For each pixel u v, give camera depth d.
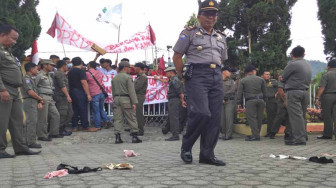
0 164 4.14
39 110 7.20
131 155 4.72
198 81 3.72
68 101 8.10
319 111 9.20
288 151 5.32
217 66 3.83
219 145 6.40
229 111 7.79
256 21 11.87
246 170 3.49
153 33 11.70
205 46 3.78
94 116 9.07
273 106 8.16
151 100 10.09
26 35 11.24
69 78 8.77
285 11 11.74
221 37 3.95
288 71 6.26
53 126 7.70
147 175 3.24
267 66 11.78
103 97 9.32
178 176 3.19
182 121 8.95
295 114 6.28
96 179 3.07
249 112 7.51
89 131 8.84
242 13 12.10
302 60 6.27
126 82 7.12
